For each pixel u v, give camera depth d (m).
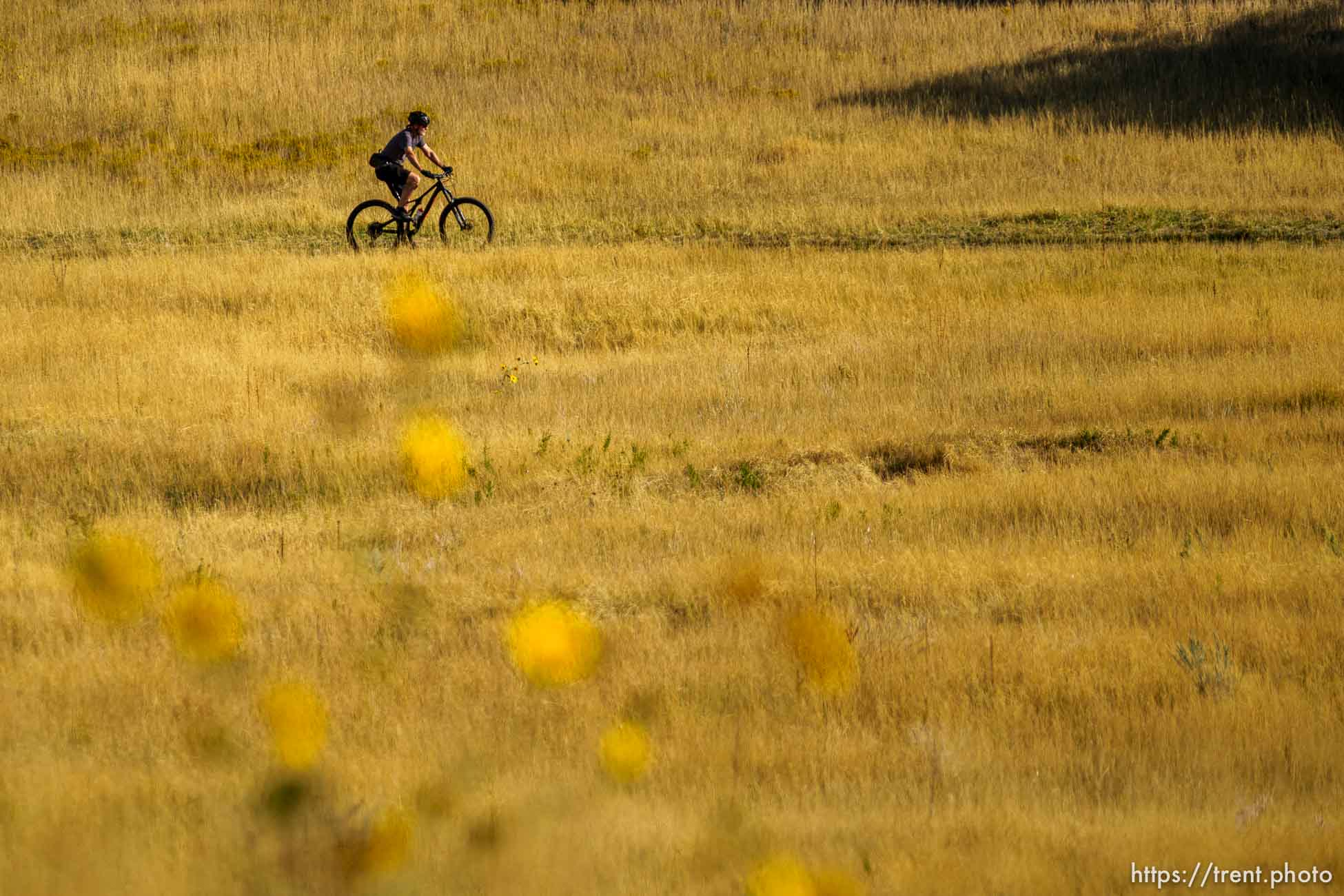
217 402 45.00
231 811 14.20
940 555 29.02
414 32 131.88
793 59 124.81
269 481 37.00
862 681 21.22
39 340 53.25
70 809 15.07
